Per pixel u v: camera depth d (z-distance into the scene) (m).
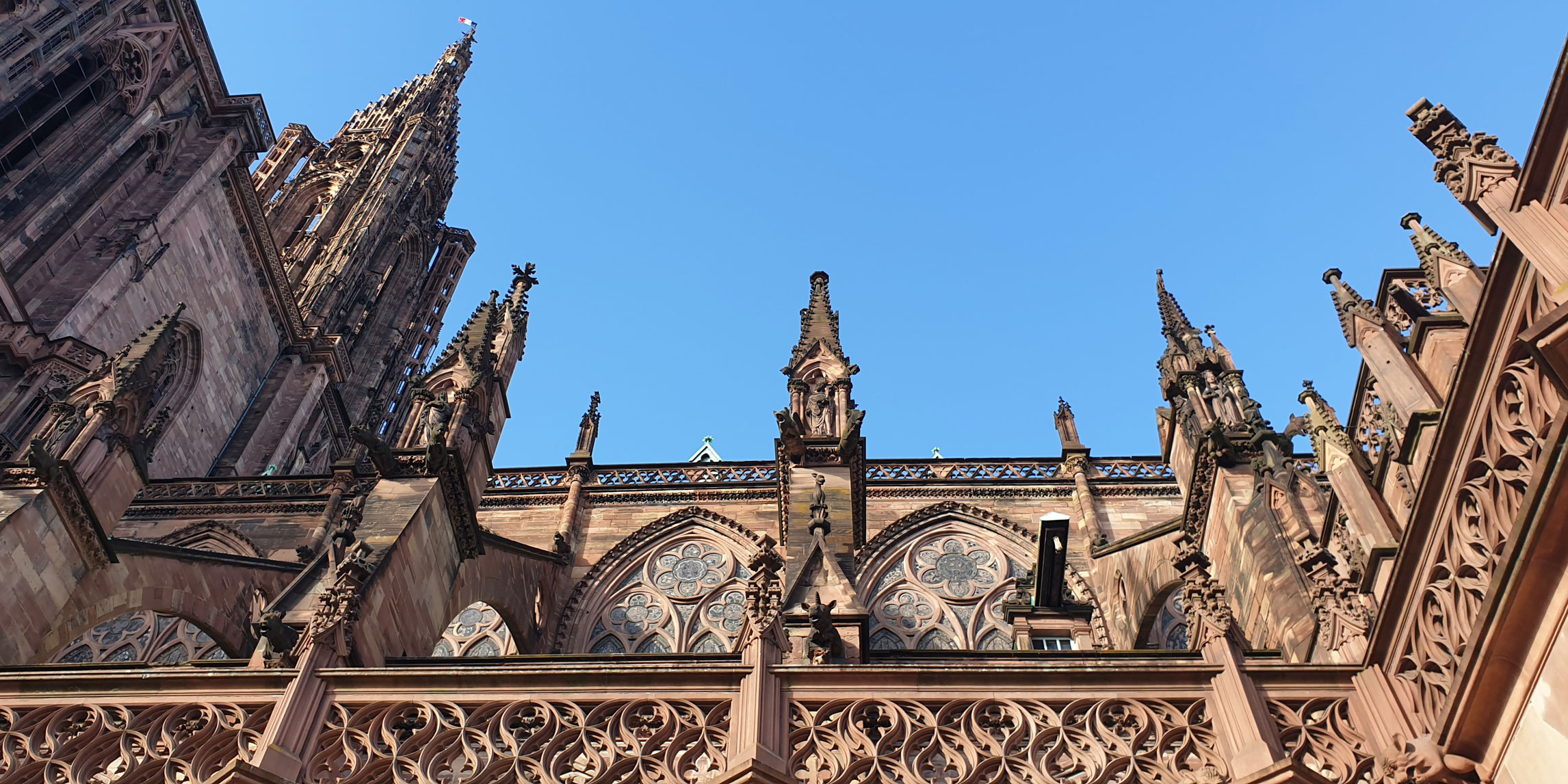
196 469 60.25
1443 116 15.01
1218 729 16.70
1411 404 20.17
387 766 16.94
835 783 16.11
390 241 93.44
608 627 41.94
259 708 17.97
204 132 64.69
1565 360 11.87
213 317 63.16
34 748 17.78
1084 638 32.56
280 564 34.91
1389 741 15.89
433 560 27.86
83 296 51.56
